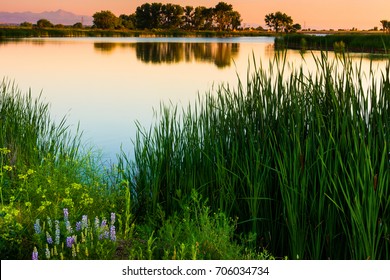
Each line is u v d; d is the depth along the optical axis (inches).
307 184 172.7
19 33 2719.0
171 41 2620.6
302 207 171.9
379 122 164.6
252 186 190.5
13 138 249.6
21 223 171.5
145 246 166.2
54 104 541.6
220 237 163.0
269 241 188.2
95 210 192.2
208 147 205.9
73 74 872.3
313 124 177.0
